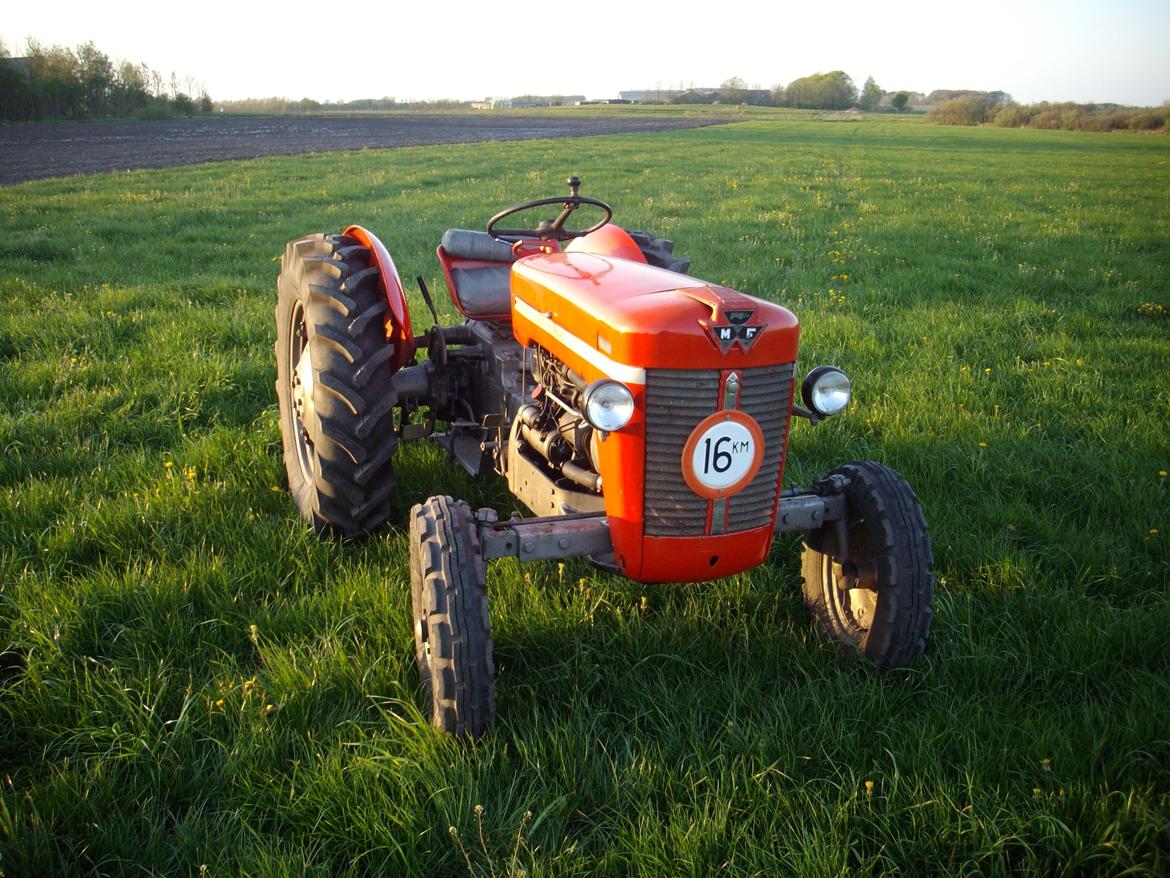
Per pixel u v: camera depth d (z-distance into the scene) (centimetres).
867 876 214
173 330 674
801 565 373
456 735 257
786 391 282
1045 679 293
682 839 220
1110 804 235
